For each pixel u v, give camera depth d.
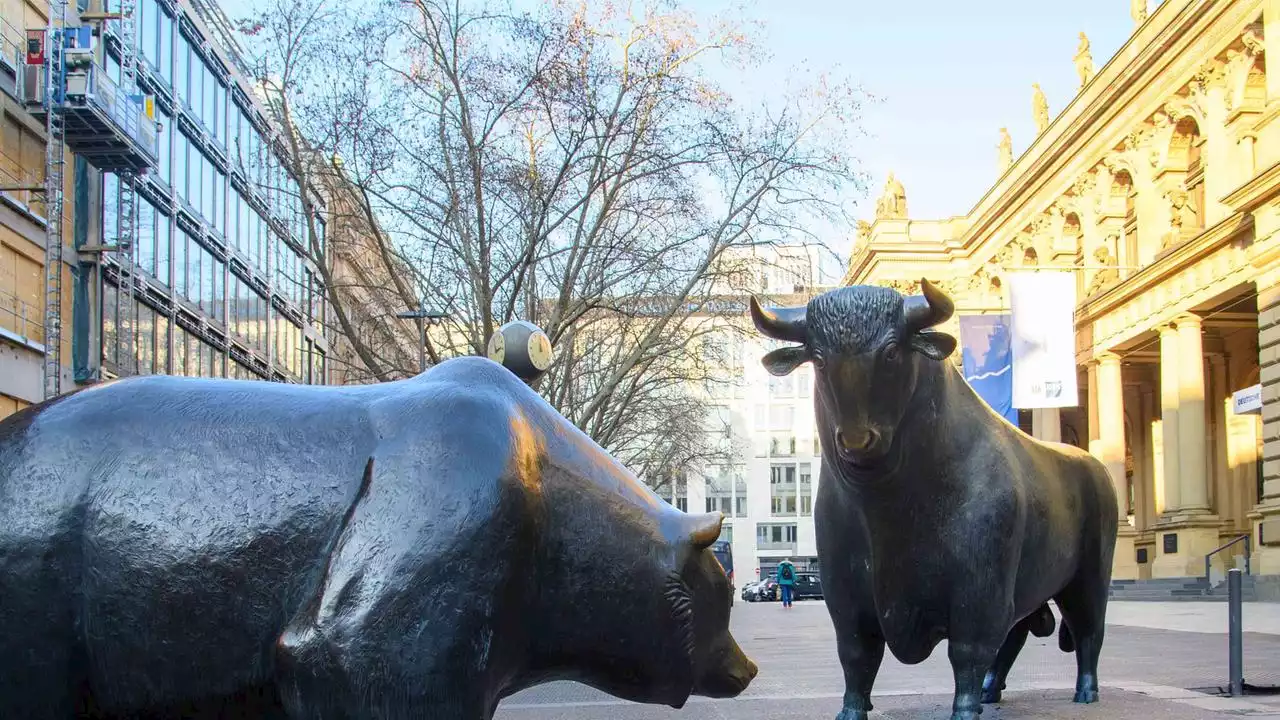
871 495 4.60
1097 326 41.94
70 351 24.16
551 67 19.98
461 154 20.50
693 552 2.71
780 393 87.44
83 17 24.06
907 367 4.23
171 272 29.75
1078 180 44.50
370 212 20.36
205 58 32.22
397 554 2.21
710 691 2.85
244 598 2.29
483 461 2.35
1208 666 9.83
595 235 21.95
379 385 2.59
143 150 24.84
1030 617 6.16
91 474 2.35
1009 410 29.64
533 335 3.70
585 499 2.61
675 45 20.70
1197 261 34.09
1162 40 36.28
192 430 2.40
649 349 23.28
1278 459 27.95
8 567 2.27
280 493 2.34
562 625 2.59
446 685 2.19
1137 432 46.03
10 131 22.25
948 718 5.66
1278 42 29.31
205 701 2.31
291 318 42.59
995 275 54.38
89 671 2.32
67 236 24.00
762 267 22.25
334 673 2.13
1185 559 34.34
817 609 36.84
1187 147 37.66
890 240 58.59
